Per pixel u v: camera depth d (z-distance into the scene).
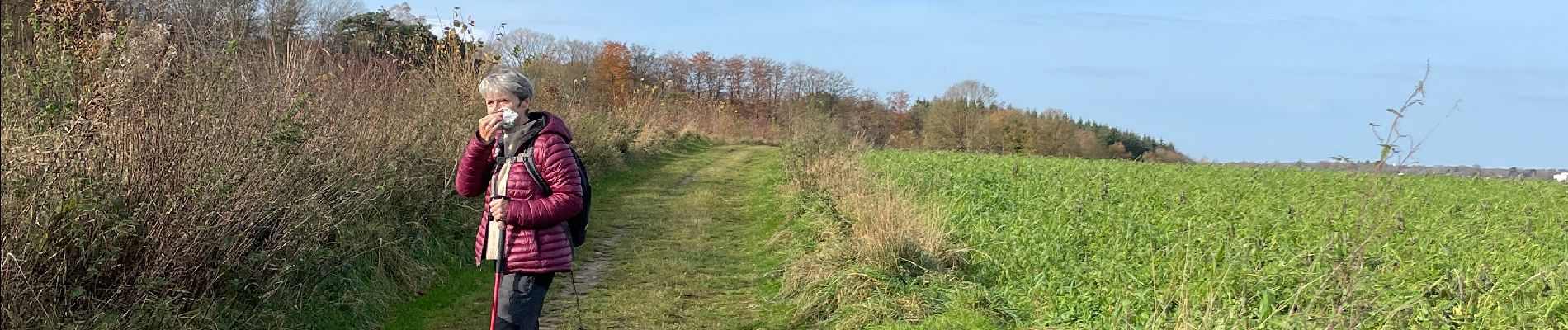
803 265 8.11
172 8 6.68
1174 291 6.04
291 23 9.58
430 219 9.11
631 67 54.69
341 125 7.78
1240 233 8.76
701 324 7.07
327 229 6.33
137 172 5.09
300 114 6.61
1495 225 10.54
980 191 12.57
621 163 18.88
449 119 10.55
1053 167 19.66
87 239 4.77
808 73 63.25
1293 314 5.22
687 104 34.91
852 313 6.88
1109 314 6.00
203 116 5.50
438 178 9.70
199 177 5.25
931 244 7.83
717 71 65.88
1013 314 6.31
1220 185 16.08
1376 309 5.39
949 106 64.50
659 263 9.34
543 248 4.29
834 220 9.67
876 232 7.95
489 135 4.34
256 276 5.81
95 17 5.73
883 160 19.42
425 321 7.04
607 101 24.27
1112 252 7.73
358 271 7.08
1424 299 6.15
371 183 7.71
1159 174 18.67
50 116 4.61
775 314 7.39
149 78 5.43
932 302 6.79
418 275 7.91
